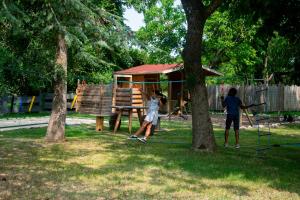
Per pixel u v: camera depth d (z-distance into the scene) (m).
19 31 9.94
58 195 6.70
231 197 6.78
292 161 10.38
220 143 13.95
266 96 29.53
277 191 7.25
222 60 40.31
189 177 8.25
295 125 22.34
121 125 19.94
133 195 6.80
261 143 14.15
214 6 11.51
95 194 6.81
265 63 41.50
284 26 10.31
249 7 10.26
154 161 9.91
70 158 10.27
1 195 6.61
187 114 27.03
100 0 16.14
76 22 12.03
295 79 11.52
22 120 22.62
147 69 27.61
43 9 11.74
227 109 12.80
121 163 9.65
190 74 11.59
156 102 13.99
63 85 13.46
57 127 13.46
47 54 11.47
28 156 10.48
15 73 9.72
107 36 13.21
